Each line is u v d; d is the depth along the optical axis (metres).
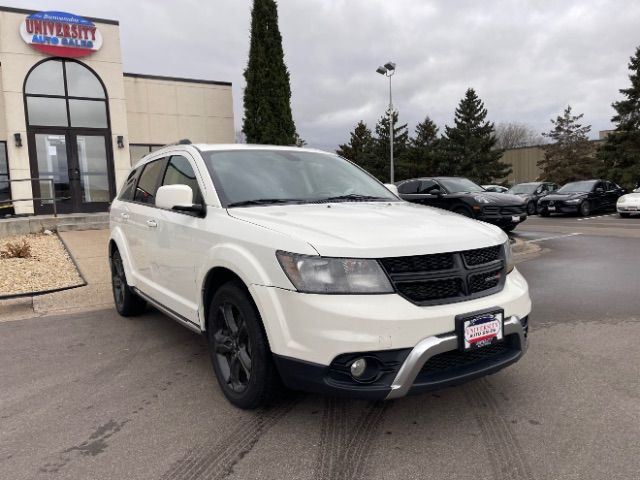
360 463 2.62
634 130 34.03
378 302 2.64
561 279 7.34
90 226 12.77
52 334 5.02
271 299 2.81
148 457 2.72
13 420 3.18
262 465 2.62
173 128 18.17
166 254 4.10
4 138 15.19
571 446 2.74
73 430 3.04
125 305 5.45
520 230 15.01
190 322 3.79
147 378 3.84
